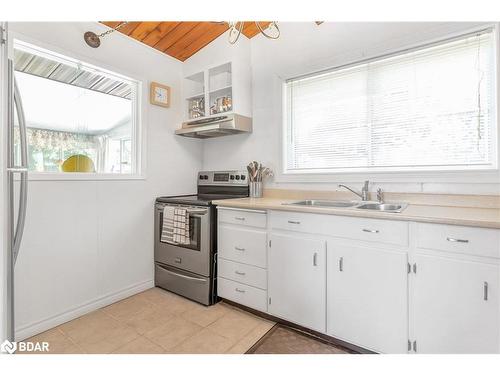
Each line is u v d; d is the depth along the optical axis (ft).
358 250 5.50
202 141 11.12
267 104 9.29
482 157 6.10
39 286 6.51
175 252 8.57
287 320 6.56
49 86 7.05
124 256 8.36
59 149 7.23
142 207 8.89
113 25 7.91
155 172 9.30
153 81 9.25
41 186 6.58
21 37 6.19
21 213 3.95
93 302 7.56
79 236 7.29
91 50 7.52
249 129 9.45
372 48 7.25
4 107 3.56
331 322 5.87
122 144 8.66
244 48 9.32
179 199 8.84
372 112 7.47
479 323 4.37
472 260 4.42
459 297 4.52
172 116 9.93
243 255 7.32
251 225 7.18
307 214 6.20
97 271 7.68
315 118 8.50
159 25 8.38
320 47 8.16
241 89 9.16
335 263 5.80
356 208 6.30
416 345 4.90
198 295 7.99
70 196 7.11
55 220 6.82
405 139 7.00
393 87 7.14
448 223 4.57
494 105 5.91
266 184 9.39
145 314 7.33
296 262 6.36
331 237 5.88
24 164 3.92
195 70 9.89
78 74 7.62
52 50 6.71
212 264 7.89
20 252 6.22
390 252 5.14
